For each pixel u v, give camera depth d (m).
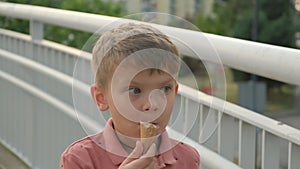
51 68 4.19
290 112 19.89
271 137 2.35
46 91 4.23
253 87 14.72
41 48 4.50
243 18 19.31
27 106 4.67
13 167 4.74
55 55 4.28
